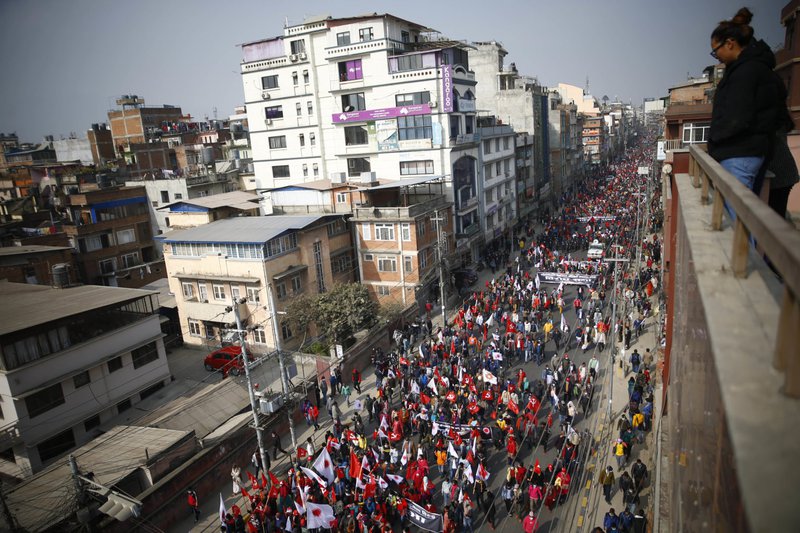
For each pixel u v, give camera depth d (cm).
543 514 1991
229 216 4781
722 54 522
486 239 6028
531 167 7762
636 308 3803
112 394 3052
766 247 234
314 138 5822
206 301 4112
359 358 3522
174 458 2402
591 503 2002
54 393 2769
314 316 3709
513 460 2266
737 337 259
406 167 5253
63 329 2841
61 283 3462
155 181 6103
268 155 6153
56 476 2252
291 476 2316
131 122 9056
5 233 5631
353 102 5388
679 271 709
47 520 1994
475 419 2542
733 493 228
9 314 2850
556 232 6250
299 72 5734
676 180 805
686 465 472
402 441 2603
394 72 5059
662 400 1152
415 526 2020
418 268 4544
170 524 2227
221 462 2497
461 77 5181
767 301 291
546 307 3997
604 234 5578
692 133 3625
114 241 5653
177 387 3338
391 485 2148
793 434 189
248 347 3897
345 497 2108
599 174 12244
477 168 5769
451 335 3641
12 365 2614
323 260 4378
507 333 3466
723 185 372
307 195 5028
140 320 3231
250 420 2698
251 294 3903
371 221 4644
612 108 18100
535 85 7956
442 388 2789
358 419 2691
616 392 2791
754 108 486
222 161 7888
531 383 3023
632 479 1991
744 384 223
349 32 5194
